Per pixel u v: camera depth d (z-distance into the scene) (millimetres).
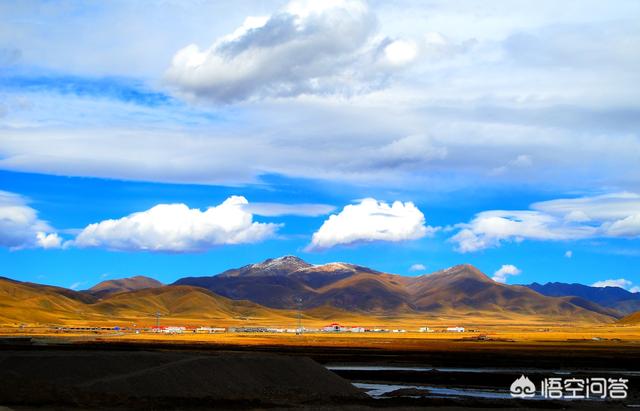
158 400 73875
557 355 166500
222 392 80312
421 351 178750
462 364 140500
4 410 64812
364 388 101375
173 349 165125
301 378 88375
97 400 72125
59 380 78000
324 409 73500
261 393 81812
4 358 80500
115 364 83250
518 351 182125
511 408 79000
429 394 92875
